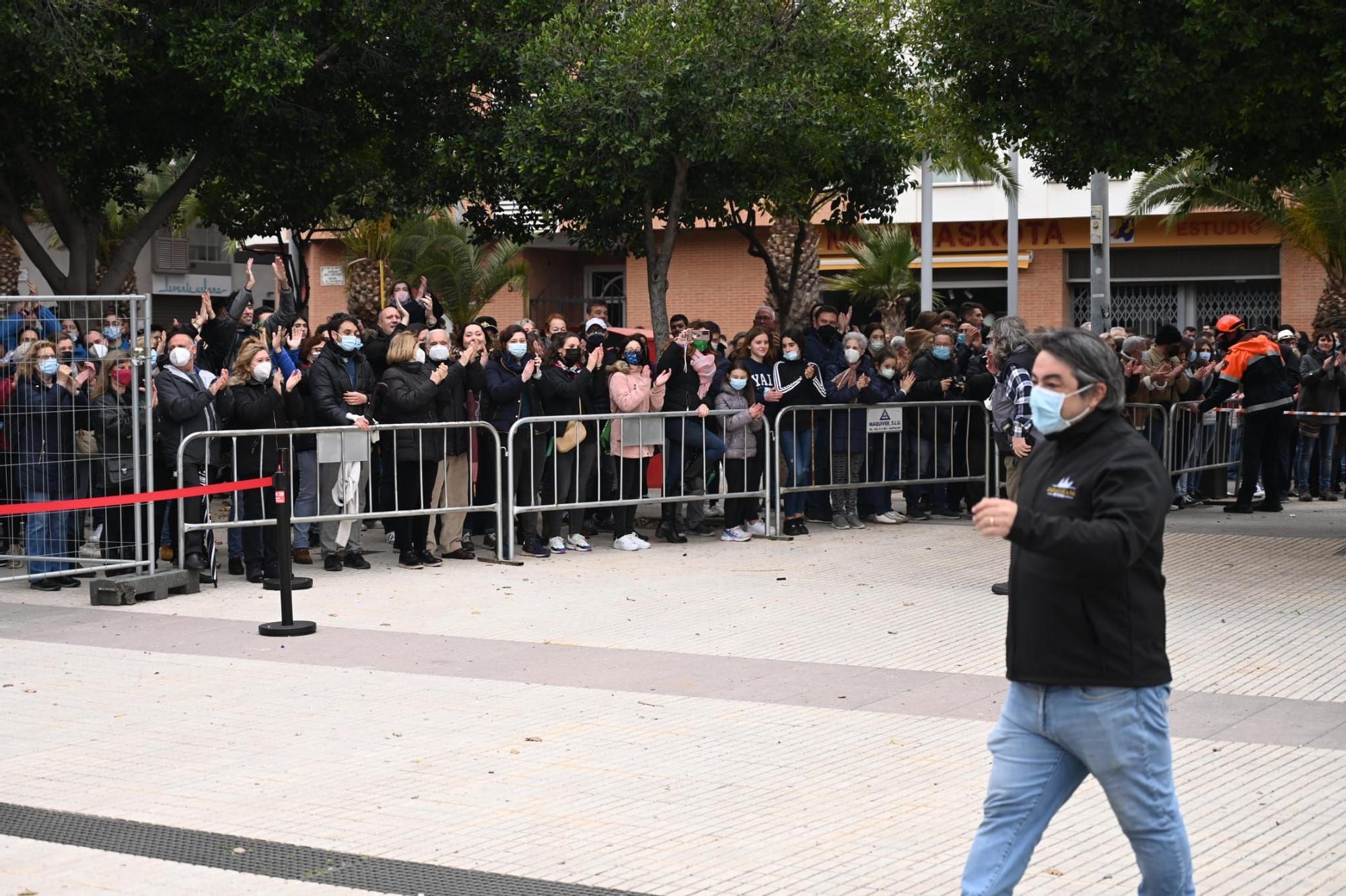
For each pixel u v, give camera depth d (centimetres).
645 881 504
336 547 1185
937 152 1892
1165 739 397
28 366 1085
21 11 1397
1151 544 388
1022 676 396
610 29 1531
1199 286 3084
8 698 768
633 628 952
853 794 603
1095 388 393
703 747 675
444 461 1205
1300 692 773
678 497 1309
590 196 1573
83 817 578
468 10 1691
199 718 727
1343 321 2578
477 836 552
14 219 1736
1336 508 1681
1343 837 545
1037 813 403
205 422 1116
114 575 1112
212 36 1519
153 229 1759
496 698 768
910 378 1479
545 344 1298
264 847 541
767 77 1470
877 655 871
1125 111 1199
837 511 1452
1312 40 1091
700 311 3428
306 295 2353
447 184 1880
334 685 795
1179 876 400
